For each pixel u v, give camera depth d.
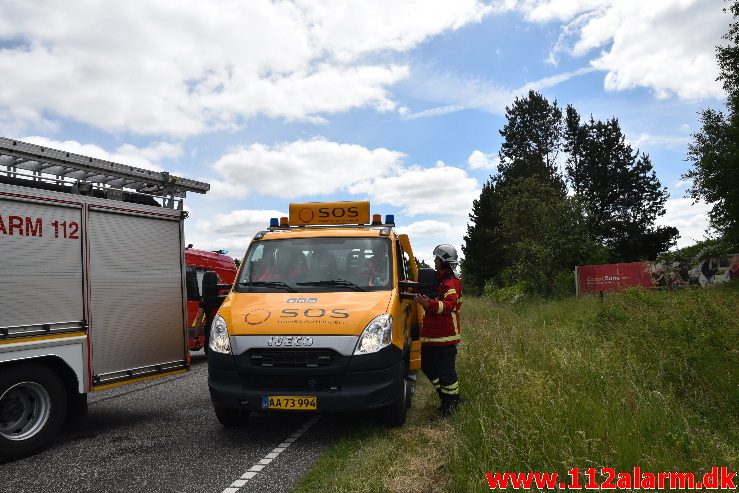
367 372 5.82
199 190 8.16
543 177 49.00
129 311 6.95
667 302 9.06
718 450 4.22
